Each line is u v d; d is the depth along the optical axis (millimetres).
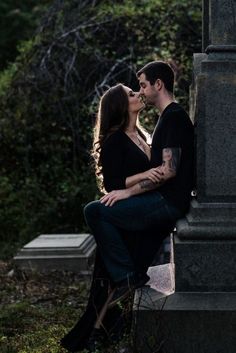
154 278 5801
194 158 5426
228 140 5234
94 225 5438
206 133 5238
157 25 12578
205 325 5059
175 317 5078
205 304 5098
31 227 12352
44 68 12930
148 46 12586
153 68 5465
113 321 5578
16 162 13250
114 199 5395
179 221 5375
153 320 5105
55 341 6070
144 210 5371
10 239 12398
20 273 9398
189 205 5434
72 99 12781
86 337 5570
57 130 12930
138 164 5480
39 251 9773
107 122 5535
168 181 5414
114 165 5453
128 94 5578
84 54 12906
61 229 12367
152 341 5082
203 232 5195
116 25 12867
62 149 12883
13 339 6332
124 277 5375
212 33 5250
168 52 12039
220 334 5055
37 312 7340
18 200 12859
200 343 5074
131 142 5527
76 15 13250
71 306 7656
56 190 12812
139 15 12727
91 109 12047
